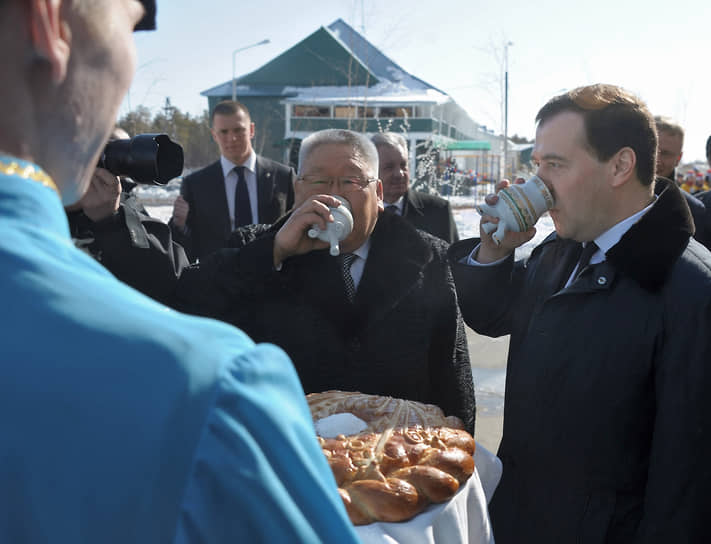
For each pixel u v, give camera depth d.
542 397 1.66
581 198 1.61
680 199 1.58
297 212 1.67
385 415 1.46
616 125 1.54
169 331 0.42
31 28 0.43
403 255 1.90
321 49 34.19
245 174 4.30
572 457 1.60
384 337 1.86
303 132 32.62
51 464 0.38
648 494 1.47
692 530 1.42
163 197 20.30
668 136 3.56
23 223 0.43
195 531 0.39
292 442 0.44
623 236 1.56
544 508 1.65
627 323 1.54
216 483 0.40
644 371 1.52
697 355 1.42
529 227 1.73
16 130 0.44
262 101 34.69
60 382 0.39
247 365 0.44
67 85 0.45
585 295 1.63
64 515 0.38
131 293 0.46
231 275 1.72
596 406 1.56
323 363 1.85
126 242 1.88
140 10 0.54
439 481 1.22
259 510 0.41
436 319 1.95
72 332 0.40
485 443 3.14
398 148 3.91
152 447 0.39
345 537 0.46
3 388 0.38
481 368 4.23
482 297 1.91
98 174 1.79
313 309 1.83
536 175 1.69
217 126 4.21
